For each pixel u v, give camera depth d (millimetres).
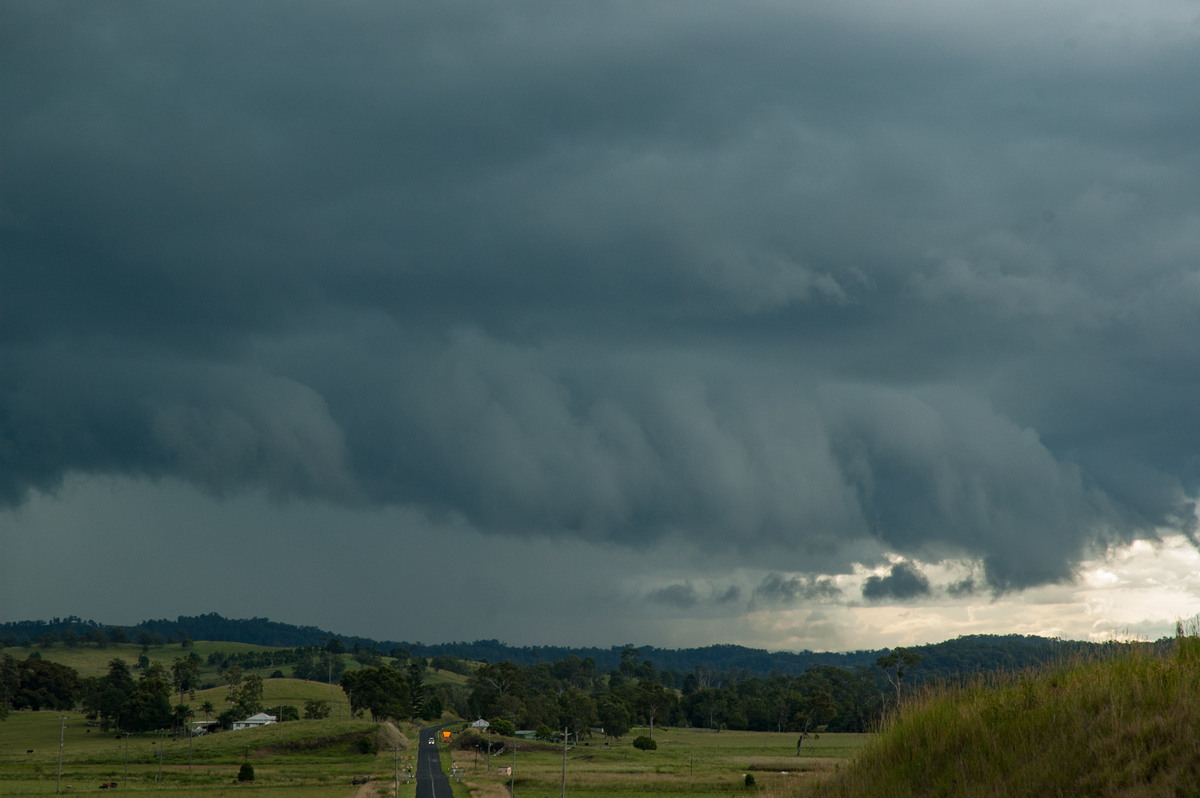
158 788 96375
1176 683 17500
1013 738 18312
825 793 21609
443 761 134000
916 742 20484
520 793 87688
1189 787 14367
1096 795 15492
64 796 88750
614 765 125688
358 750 140250
